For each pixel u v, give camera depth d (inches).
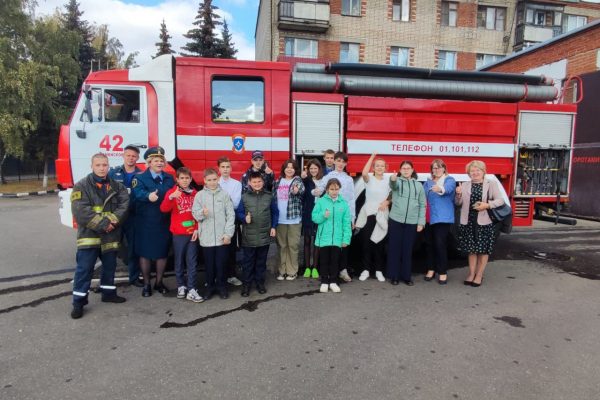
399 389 115.3
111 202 172.4
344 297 192.4
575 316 170.9
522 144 270.1
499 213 202.2
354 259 270.5
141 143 228.2
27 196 690.2
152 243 188.2
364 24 861.2
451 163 262.8
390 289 205.5
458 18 914.1
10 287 205.6
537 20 951.6
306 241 225.3
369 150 250.7
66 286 207.3
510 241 325.4
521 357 134.6
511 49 943.7
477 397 111.7
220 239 185.2
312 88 248.7
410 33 882.8
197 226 188.1
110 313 170.9
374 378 121.0
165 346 140.7
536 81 276.7
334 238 198.4
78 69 850.8
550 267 248.4
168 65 227.8
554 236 346.0
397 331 154.2
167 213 190.1
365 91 254.1
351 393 113.1
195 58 230.1
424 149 257.0
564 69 497.7
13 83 668.1
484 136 265.1
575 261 262.4
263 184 195.8
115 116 229.5
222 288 189.9
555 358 134.1
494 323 162.9
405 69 256.5
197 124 231.5
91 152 225.1
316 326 158.2
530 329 157.2
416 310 176.1
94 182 168.2
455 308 179.0
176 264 188.4
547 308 180.1
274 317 167.0
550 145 274.7
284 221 213.6
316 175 218.7
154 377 120.6
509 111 266.8
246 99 236.8
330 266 203.2
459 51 917.2
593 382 119.6
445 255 214.4
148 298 189.6
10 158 959.0
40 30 805.9
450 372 124.6
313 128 243.6
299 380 119.5
